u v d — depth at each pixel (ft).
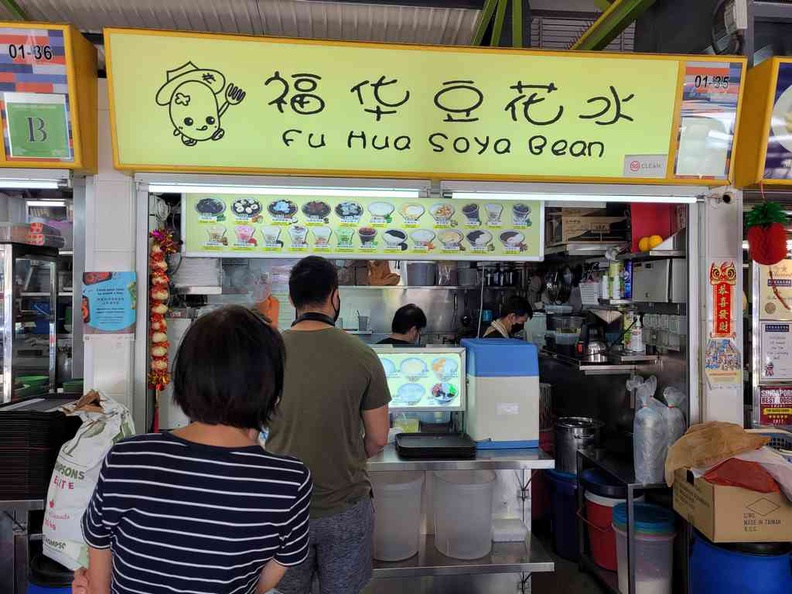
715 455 7.83
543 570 8.00
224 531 3.39
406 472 8.76
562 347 12.05
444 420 9.24
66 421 7.78
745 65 7.96
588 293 12.28
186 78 7.30
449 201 9.72
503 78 7.73
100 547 3.59
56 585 6.81
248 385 3.47
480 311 16.94
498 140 7.99
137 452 3.53
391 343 11.50
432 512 8.91
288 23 11.27
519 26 10.18
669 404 9.28
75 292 13.67
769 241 8.27
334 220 9.43
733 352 9.15
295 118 7.60
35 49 6.99
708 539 8.04
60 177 7.62
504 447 8.39
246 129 7.59
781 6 8.67
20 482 7.41
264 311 9.84
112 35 7.03
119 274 8.02
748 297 10.52
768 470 7.48
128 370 8.09
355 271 15.60
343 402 6.12
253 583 3.62
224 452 3.52
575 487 11.28
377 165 7.91
